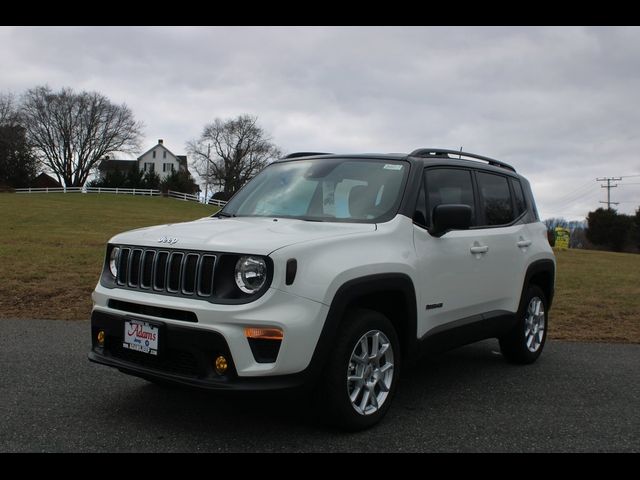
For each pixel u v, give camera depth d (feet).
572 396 15.94
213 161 262.26
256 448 11.64
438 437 12.58
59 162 247.91
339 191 15.01
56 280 31.91
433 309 14.56
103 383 15.71
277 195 15.83
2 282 30.66
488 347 22.31
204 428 12.60
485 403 15.08
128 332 12.28
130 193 240.12
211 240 11.87
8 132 243.40
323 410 12.11
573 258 75.82
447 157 16.87
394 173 14.99
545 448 12.17
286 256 11.26
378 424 13.21
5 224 82.69
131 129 255.29
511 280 17.99
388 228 13.60
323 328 11.53
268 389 11.00
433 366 19.20
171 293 11.92
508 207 18.85
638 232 220.64
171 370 11.77
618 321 28.30
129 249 12.96
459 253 15.51
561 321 28.09
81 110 245.04
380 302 13.74
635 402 15.52
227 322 11.02
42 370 16.83
